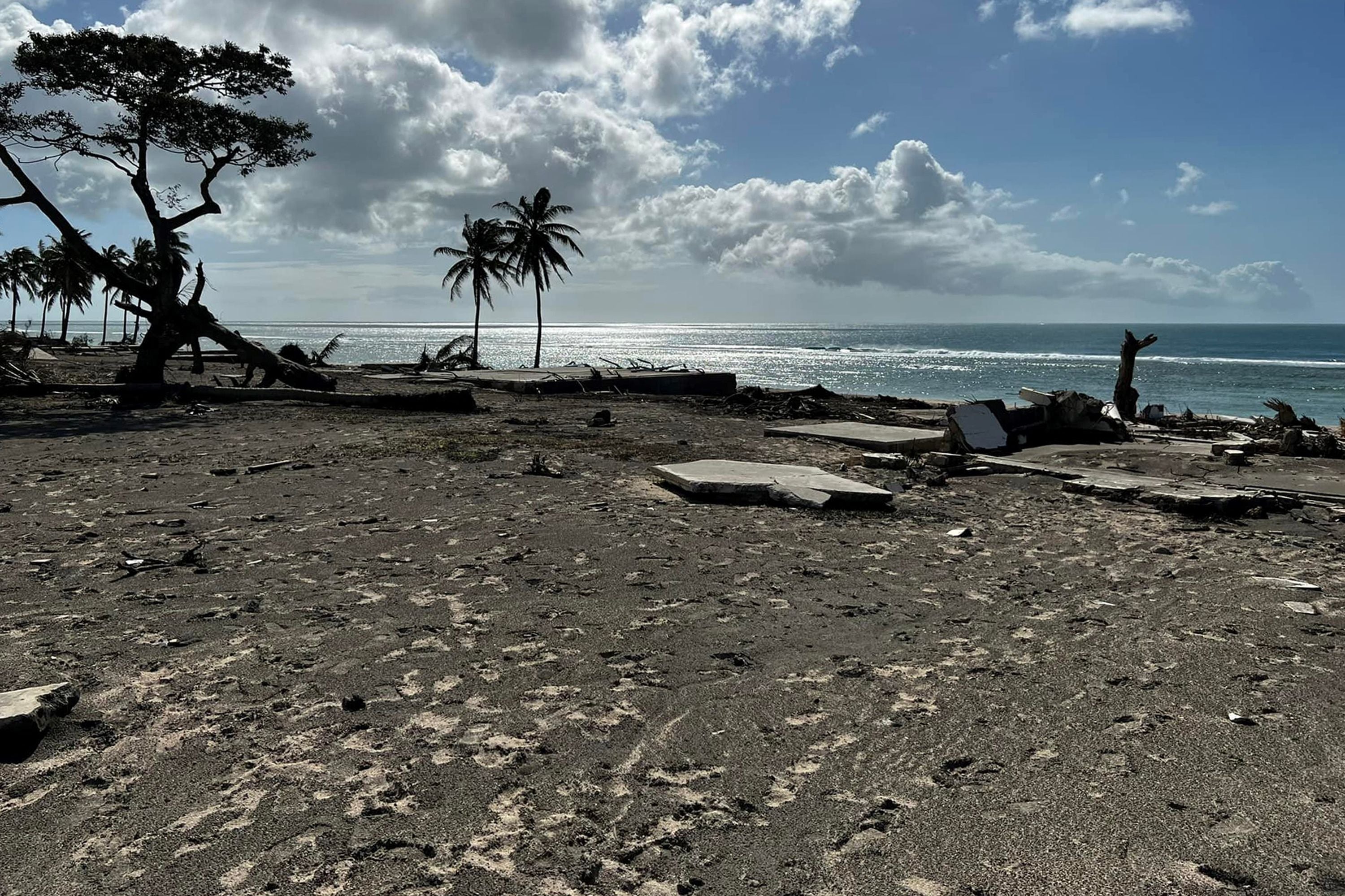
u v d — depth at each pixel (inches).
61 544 260.2
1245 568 264.5
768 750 136.9
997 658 181.3
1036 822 114.0
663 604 213.9
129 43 832.9
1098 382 2469.2
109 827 111.9
